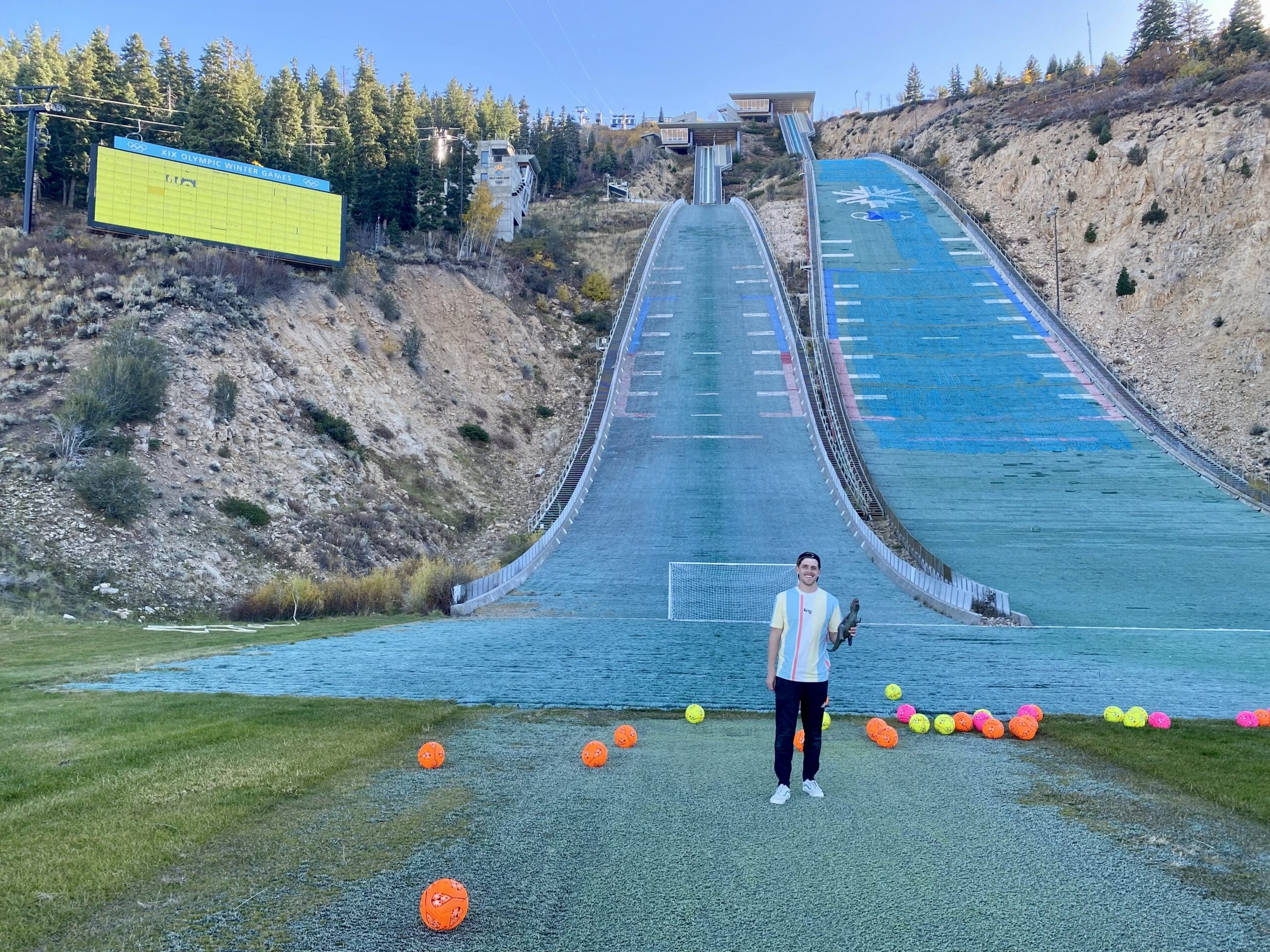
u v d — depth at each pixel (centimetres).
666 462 5528
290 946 511
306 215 5825
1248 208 6925
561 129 15475
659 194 15262
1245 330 6244
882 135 15550
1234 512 4591
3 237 5238
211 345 4728
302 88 12006
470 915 557
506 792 845
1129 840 712
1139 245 7662
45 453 3625
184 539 3597
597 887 605
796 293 8462
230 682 1568
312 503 4338
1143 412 5831
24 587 2945
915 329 7381
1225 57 10600
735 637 2545
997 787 880
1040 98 12500
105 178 5088
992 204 9931
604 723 1241
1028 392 6284
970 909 571
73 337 4409
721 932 534
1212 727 1218
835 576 3794
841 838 713
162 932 527
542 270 9038
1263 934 538
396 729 1112
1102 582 3672
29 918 539
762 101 19312
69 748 957
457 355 6775
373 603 3381
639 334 7762
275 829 715
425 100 13862
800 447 5691
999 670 1919
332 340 5638
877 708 1427
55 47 10269
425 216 8419
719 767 966
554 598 3453
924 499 4875
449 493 5303
